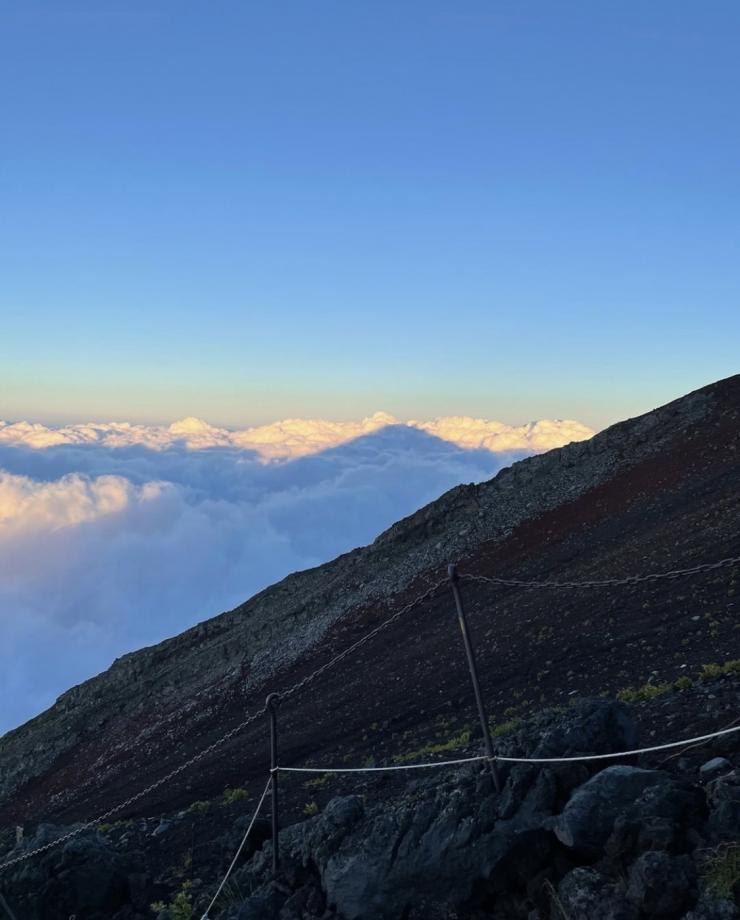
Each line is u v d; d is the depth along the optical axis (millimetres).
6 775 69625
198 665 72750
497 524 67438
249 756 36594
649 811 7660
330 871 9258
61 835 14008
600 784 8180
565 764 8828
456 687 33469
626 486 61969
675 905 6664
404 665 42750
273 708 11297
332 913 9008
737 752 9250
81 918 12141
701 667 21031
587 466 69938
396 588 65250
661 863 6859
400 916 8484
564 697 24547
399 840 9000
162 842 15055
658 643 26500
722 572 31766
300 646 63812
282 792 16891
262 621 74812
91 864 12609
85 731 71188
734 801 7457
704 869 6816
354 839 9570
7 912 12453
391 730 31688
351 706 38688
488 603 50188
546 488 69875
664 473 60344
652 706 13305
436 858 8469
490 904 8219
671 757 9641
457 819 8734
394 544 74688
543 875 7930
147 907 12109
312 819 11406
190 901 11586
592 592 39125
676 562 37594
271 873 10562
